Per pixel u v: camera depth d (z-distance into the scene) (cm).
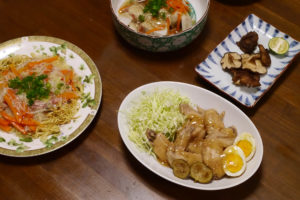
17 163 62
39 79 66
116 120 65
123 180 61
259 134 58
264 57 68
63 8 77
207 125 60
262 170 60
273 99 66
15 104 65
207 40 73
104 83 69
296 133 63
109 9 77
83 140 64
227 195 59
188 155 58
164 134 62
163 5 72
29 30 75
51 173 61
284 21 74
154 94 64
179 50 72
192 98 64
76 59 68
